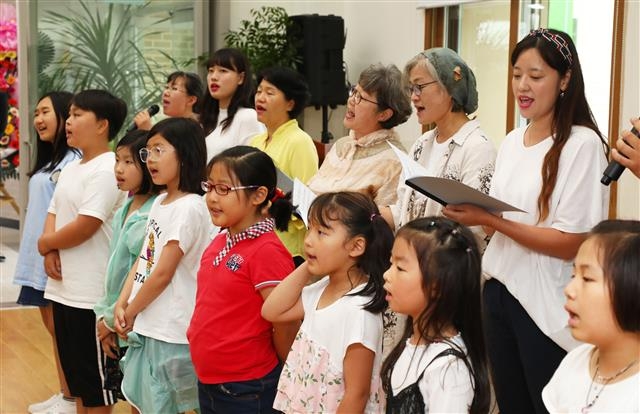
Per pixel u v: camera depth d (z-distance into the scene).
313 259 2.21
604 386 1.61
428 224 1.96
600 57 4.43
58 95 3.88
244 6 7.09
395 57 6.14
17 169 8.00
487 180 2.60
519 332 2.31
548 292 2.26
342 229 2.18
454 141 2.69
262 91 3.62
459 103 2.71
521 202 2.34
